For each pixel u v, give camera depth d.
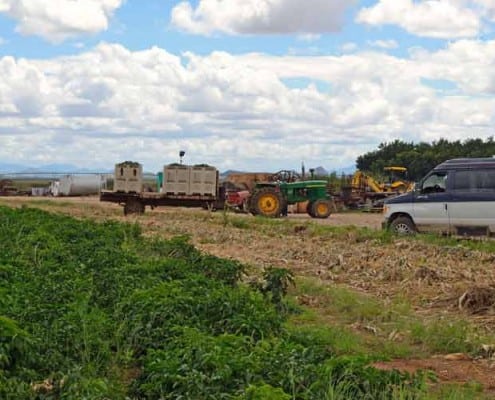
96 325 9.17
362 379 7.17
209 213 35.62
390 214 23.16
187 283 11.23
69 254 15.16
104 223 23.69
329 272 16.83
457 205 22.00
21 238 18.12
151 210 40.59
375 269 16.62
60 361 7.96
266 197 37.66
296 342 9.02
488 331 11.04
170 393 7.00
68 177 63.62
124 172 36.34
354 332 11.04
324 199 39.41
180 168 36.34
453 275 15.79
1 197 64.06
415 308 12.91
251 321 9.23
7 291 10.29
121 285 11.48
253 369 7.08
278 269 12.75
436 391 8.05
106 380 7.73
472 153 74.06
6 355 7.42
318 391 6.85
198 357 7.34
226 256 19.86
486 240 21.59
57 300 10.41
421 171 75.94
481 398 7.98
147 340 8.88
